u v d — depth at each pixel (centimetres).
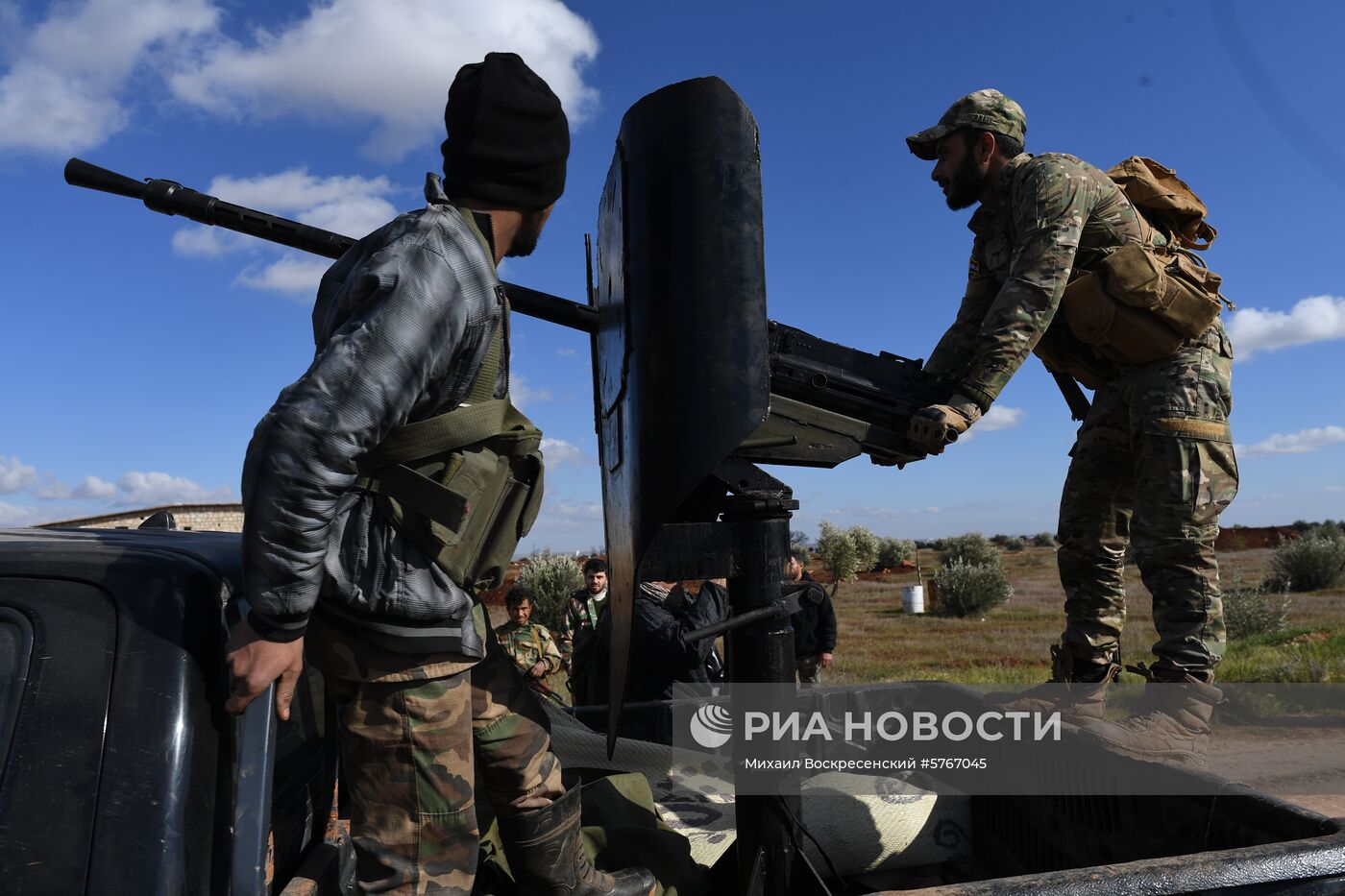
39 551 138
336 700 154
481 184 158
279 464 124
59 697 129
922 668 1219
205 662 136
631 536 159
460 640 149
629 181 162
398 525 142
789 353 210
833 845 245
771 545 175
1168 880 134
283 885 163
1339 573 2286
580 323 208
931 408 215
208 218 209
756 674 173
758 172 156
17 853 123
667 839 208
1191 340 251
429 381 142
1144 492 253
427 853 148
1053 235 238
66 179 206
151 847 124
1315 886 138
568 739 280
